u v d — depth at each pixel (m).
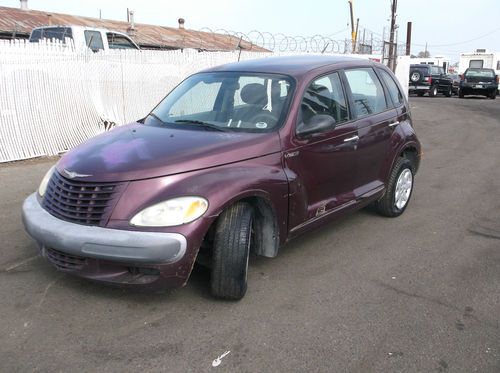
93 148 3.90
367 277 4.24
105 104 10.02
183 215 3.32
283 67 4.70
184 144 3.78
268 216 3.95
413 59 41.78
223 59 12.71
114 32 13.20
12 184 7.01
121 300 3.70
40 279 4.00
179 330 3.34
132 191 3.35
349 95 4.96
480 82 28.05
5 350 3.08
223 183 3.51
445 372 2.97
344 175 4.79
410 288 4.05
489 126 14.91
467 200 6.71
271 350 3.15
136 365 2.97
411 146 5.92
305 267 4.41
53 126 9.01
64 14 23.22
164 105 4.87
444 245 5.03
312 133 4.21
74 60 9.23
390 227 5.54
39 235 3.51
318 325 3.45
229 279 3.57
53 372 2.89
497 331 3.42
